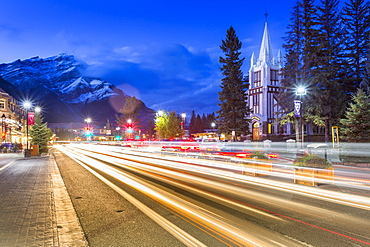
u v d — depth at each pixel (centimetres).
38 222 642
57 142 12306
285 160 2420
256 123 6681
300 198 896
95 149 5278
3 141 5588
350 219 673
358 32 4328
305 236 559
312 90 3912
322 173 1128
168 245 511
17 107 7181
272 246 507
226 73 4734
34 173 1599
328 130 4475
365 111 2173
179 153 3209
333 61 4009
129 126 7625
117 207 791
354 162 1988
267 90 6775
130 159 2612
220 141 4816
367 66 3847
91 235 566
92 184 1188
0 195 945
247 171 1430
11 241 522
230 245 511
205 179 1298
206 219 674
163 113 5722
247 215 707
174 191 1017
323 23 4078
